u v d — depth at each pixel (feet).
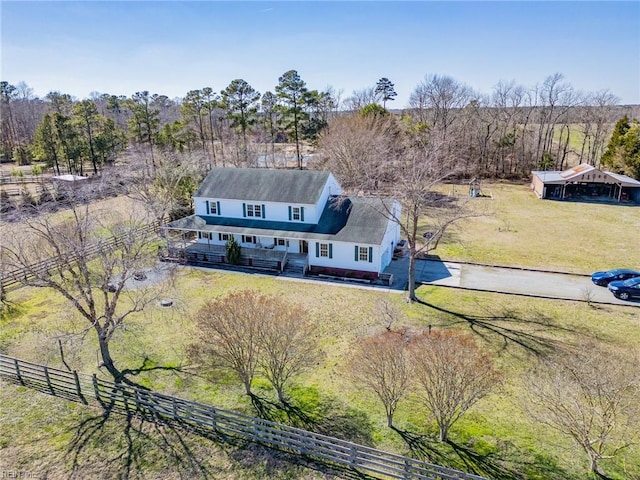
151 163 171.42
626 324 73.15
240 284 93.45
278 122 213.05
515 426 49.52
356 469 44.70
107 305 61.26
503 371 59.77
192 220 110.11
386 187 121.08
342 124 167.73
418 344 49.80
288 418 51.83
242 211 108.06
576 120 247.70
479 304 81.97
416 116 247.91
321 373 60.44
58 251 61.16
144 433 50.14
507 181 213.25
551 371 58.44
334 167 148.15
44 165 224.74
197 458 46.24
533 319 75.41
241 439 49.06
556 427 45.98
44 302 84.48
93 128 206.59
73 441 48.91
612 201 166.81
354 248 95.40
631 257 106.83
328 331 72.18
